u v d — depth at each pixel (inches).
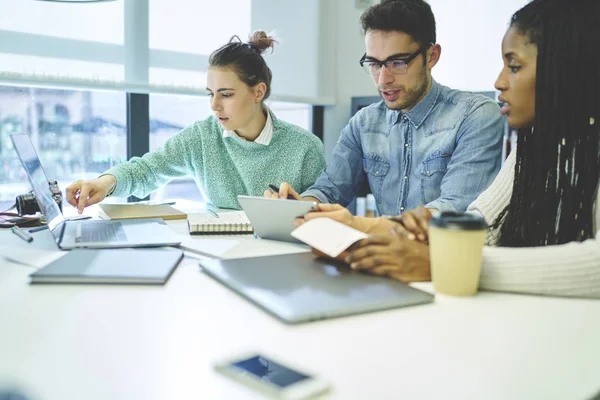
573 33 36.1
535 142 38.8
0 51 81.5
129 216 57.5
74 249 42.1
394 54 62.8
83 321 25.5
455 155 63.8
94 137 94.0
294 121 122.3
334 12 120.0
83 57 89.3
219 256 40.8
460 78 135.5
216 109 75.5
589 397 18.9
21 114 85.6
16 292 30.3
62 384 18.7
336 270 34.7
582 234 37.5
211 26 103.6
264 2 110.2
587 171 37.0
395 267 33.4
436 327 25.6
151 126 99.3
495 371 20.7
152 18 96.0
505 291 31.8
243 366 19.9
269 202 45.3
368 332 24.7
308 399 17.9
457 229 30.0
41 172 55.8
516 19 39.5
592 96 36.2
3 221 56.4
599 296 30.6
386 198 72.6
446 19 135.6
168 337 23.5
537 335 24.7
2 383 19.2
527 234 40.7
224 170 80.6
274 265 35.8
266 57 110.3
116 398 17.7
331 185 72.6
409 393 18.6
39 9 84.4
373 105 75.3
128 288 31.4
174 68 99.7
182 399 17.7
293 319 25.4
